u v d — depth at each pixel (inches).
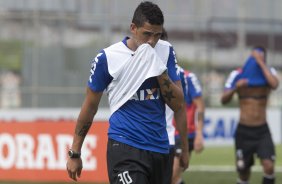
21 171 1443.2
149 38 620.4
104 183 1389.0
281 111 2812.5
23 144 1444.4
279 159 2062.0
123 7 2925.7
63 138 1419.8
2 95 2871.6
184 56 2962.6
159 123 639.8
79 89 2883.9
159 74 622.5
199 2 3006.9
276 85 1195.3
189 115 1112.8
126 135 632.4
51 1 2920.8
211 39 2970.0
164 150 641.0
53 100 2886.3
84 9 2923.2
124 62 624.1
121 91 631.2
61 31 2903.5
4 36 2901.1
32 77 2883.9
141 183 622.5
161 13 617.0
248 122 1214.3
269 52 3026.6
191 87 1101.7
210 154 2249.0
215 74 2935.5
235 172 1680.6
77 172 659.4
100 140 1391.5
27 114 2832.2
